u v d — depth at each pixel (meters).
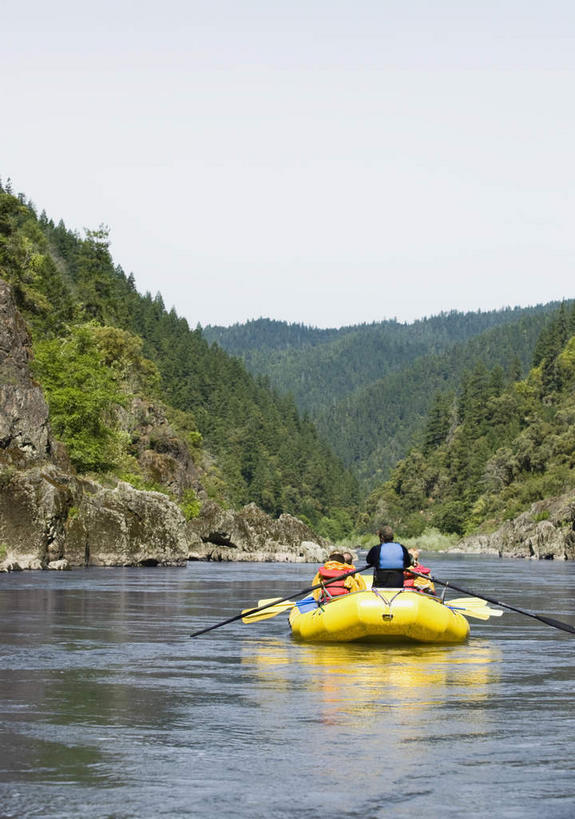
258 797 6.63
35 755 7.69
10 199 92.88
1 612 20.20
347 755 7.73
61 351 72.62
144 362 116.94
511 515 166.12
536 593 29.92
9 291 49.06
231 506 138.50
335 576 17.34
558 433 181.62
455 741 8.22
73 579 33.25
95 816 6.21
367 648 14.82
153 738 8.29
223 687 10.90
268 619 19.75
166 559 48.66
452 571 56.81
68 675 11.75
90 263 129.12
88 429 68.19
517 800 6.59
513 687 11.03
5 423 45.62
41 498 40.66
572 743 8.16
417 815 6.28
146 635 16.22
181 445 102.62
